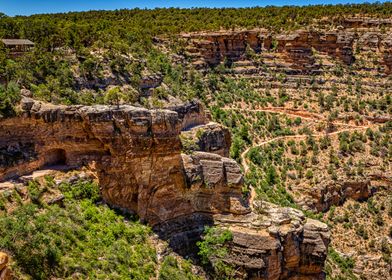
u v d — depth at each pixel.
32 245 47.81
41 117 57.31
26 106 56.50
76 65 81.88
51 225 51.88
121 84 85.38
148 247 59.28
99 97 76.31
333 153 118.25
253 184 97.62
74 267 49.47
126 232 58.59
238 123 124.75
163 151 61.97
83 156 60.41
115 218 59.38
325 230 66.94
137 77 88.12
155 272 56.94
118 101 76.19
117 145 59.75
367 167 114.69
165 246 61.16
